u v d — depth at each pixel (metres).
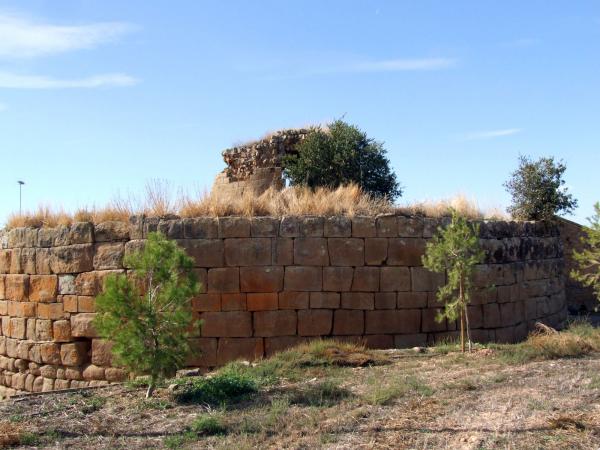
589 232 11.61
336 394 9.47
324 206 14.62
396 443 7.17
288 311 13.78
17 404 9.77
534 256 17.08
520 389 9.16
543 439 7.00
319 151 24.64
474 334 14.83
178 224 13.88
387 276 14.23
